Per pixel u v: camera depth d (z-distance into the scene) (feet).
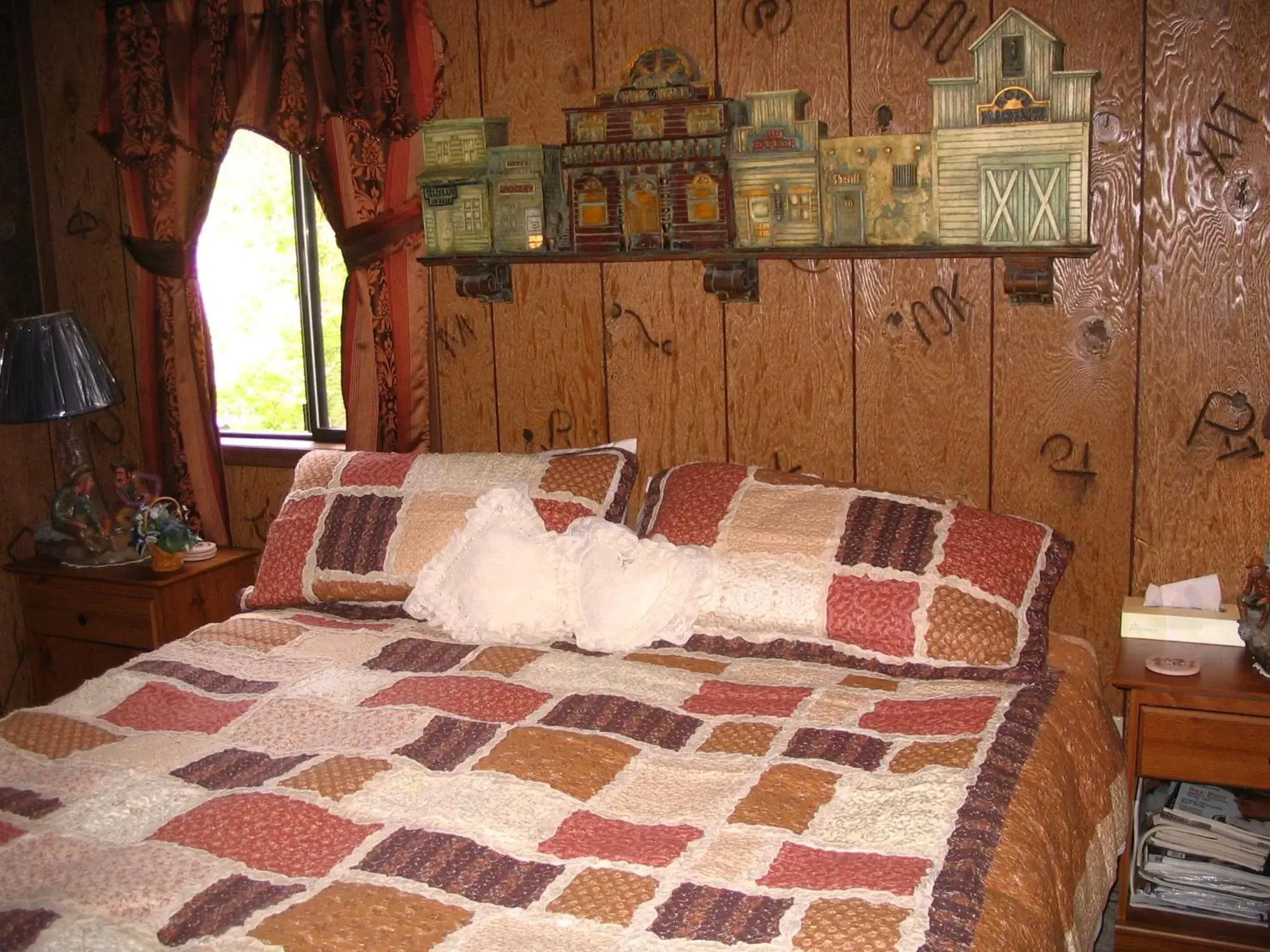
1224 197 7.55
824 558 7.52
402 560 8.30
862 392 8.63
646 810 5.74
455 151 9.30
